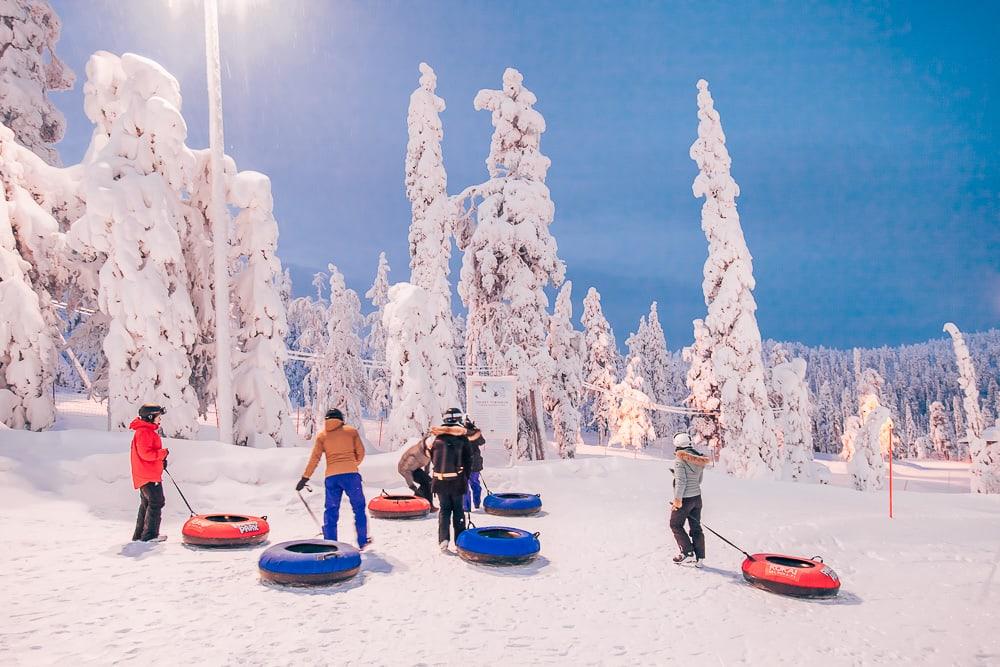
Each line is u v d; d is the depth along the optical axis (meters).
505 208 30.98
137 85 17.27
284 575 7.26
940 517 13.17
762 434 28.61
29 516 10.61
